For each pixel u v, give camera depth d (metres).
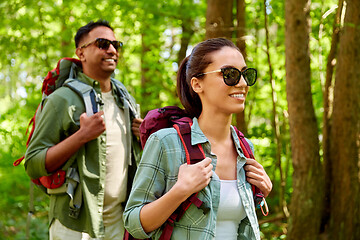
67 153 2.91
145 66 7.60
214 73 1.76
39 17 6.98
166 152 1.74
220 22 5.61
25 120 7.38
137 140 3.43
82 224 2.96
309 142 4.89
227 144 1.86
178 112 2.01
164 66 7.71
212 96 1.78
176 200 1.61
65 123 3.04
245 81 1.77
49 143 3.03
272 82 5.70
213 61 1.77
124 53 8.08
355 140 4.93
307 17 4.84
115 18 7.65
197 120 1.88
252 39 6.24
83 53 3.32
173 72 7.98
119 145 3.23
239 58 1.79
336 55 5.15
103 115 3.22
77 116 3.08
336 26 5.07
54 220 3.05
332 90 5.18
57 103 3.07
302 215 4.88
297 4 4.81
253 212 1.79
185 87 1.97
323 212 5.00
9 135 7.27
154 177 1.73
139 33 7.50
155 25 7.56
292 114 4.93
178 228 1.70
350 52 4.86
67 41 7.29
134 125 3.37
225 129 1.84
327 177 5.04
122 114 3.36
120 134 3.26
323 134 5.14
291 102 4.92
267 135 6.90
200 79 1.81
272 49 7.20
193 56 1.83
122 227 3.21
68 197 2.98
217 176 1.74
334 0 6.49
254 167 1.83
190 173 1.64
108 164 3.15
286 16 4.90
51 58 7.49
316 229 4.91
